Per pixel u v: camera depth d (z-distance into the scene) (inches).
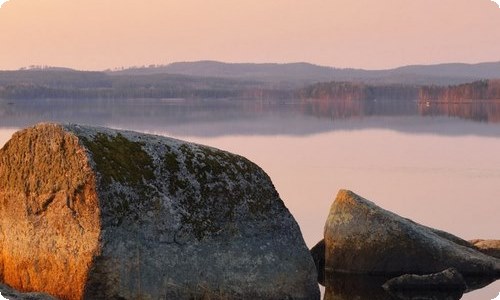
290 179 1256.2
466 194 1128.2
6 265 564.1
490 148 1745.8
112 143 541.6
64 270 527.8
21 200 553.6
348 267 671.1
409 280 632.4
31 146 552.4
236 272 552.1
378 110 3959.2
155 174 543.2
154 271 527.2
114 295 517.7
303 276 573.0
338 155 1627.7
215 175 565.0
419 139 1996.8
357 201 679.7
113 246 516.4
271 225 572.4
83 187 520.7
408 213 979.9
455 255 665.6
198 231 545.6
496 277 666.8
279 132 2208.4
